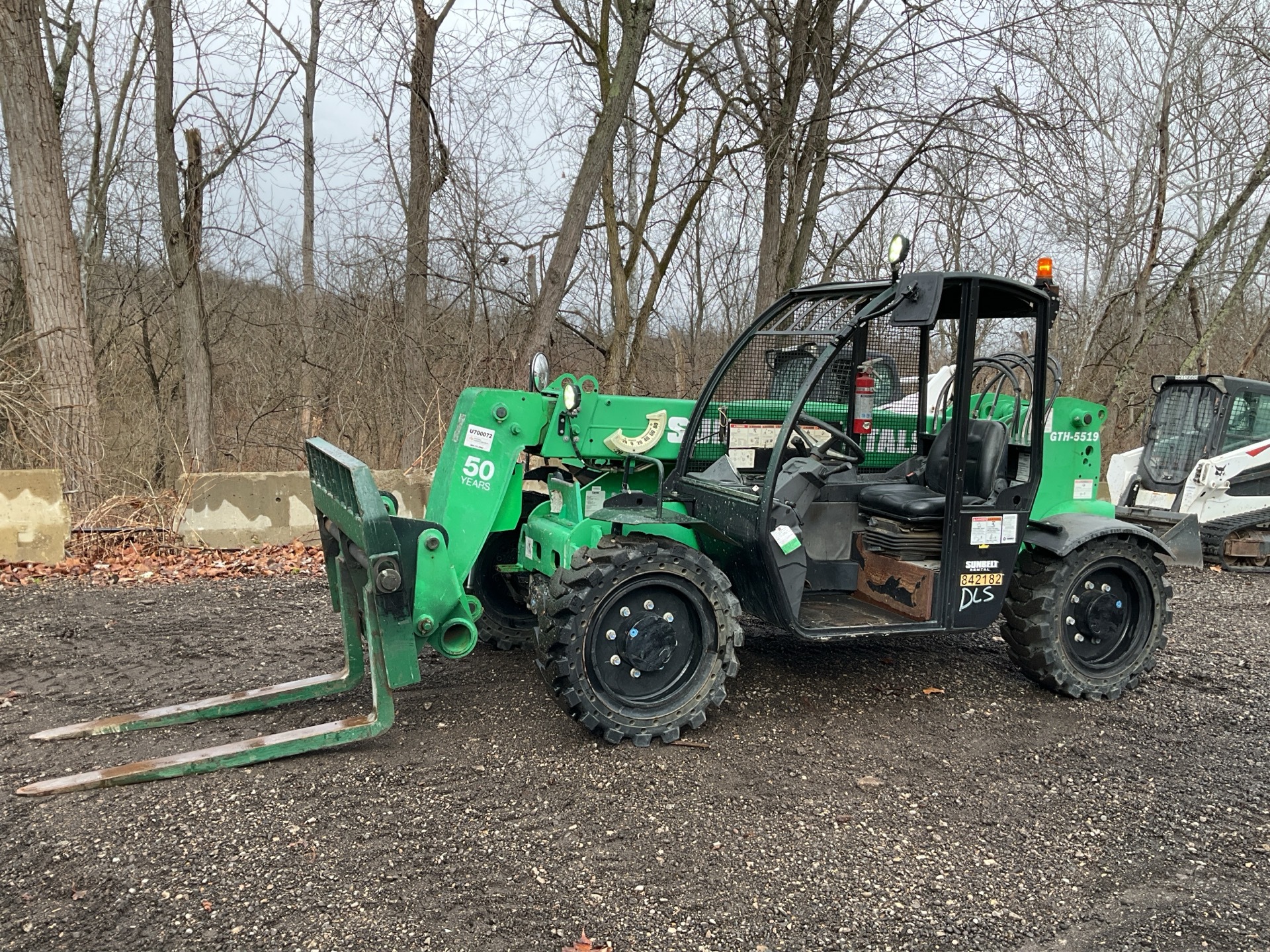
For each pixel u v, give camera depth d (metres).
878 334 4.82
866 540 4.62
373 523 3.53
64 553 7.10
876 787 3.54
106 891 2.69
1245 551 8.84
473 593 5.01
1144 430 17.22
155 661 4.87
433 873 2.83
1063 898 2.81
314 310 12.76
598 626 3.78
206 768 3.48
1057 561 4.55
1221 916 2.73
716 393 4.73
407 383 11.01
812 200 10.81
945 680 4.87
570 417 4.52
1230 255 15.92
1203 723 4.37
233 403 14.81
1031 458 4.32
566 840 3.05
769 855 3.00
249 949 2.44
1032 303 4.24
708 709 4.28
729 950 2.49
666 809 3.29
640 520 4.03
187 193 11.69
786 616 3.96
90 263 14.10
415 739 3.88
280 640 5.25
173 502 8.05
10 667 4.75
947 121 9.63
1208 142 14.53
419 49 10.53
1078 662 4.65
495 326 11.64
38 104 8.30
